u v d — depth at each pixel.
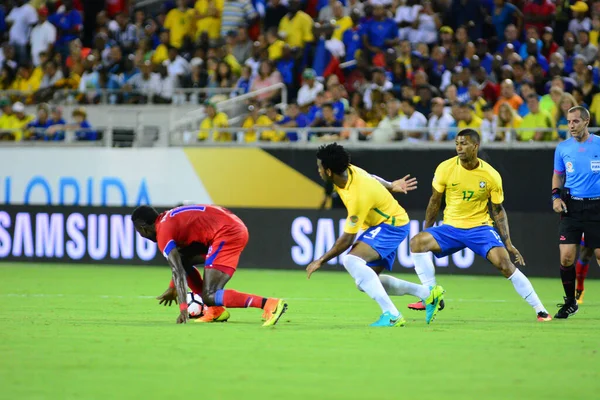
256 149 65.94
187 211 32.31
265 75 72.44
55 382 21.25
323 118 65.94
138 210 32.41
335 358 24.78
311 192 64.88
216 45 80.00
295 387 20.70
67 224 66.00
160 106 74.56
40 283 52.28
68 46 83.00
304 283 53.34
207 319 33.81
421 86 64.81
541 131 60.41
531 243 58.81
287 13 77.75
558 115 60.38
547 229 58.53
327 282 54.09
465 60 69.56
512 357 25.06
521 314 37.84
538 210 60.25
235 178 66.31
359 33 73.62
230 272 32.38
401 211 32.31
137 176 68.44
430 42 72.81
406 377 21.97
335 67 72.31
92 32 86.12
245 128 65.50
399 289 33.53
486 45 70.00
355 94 67.38
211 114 69.12
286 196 65.38
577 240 36.09
